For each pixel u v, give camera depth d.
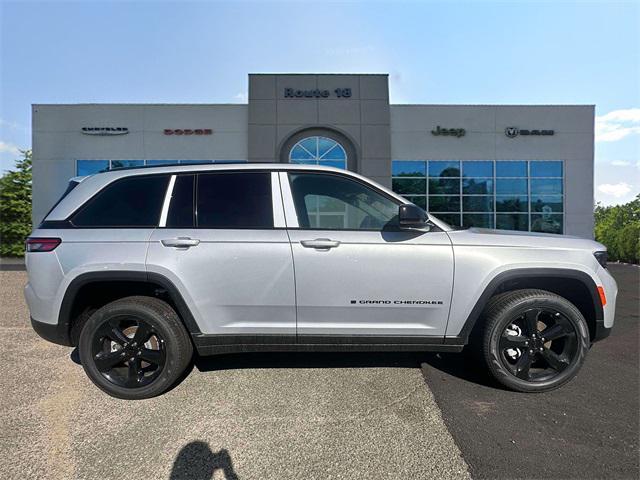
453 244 3.24
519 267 3.24
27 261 3.31
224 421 2.87
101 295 3.51
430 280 3.20
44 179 16.03
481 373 3.68
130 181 3.39
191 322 3.18
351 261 3.18
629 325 5.36
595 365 3.89
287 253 3.17
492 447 2.55
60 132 16.05
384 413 2.98
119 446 2.58
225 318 3.21
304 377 3.59
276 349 3.29
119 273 3.14
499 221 16.84
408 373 3.68
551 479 2.26
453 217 16.78
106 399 3.20
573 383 3.47
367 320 3.24
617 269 12.97
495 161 16.83
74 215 3.31
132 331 3.32
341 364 3.88
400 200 3.36
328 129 15.77
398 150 16.62
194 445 2.59
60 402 3.15
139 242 3.18
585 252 3.35
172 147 16.25
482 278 3.21
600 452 2.50
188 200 3.31
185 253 3.16
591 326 3.44
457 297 3.22
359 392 3.31
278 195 3.32
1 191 17.95
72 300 3.17
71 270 3.15
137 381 3.20
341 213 3.34
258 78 15.69
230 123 16.31
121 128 16.16
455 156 16.70
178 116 16.25
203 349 3.24
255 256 3.17
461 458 2.45
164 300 3.45
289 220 3.27
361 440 2.64
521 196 16.89
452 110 16.70
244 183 3.35
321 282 3.17
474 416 2.93
